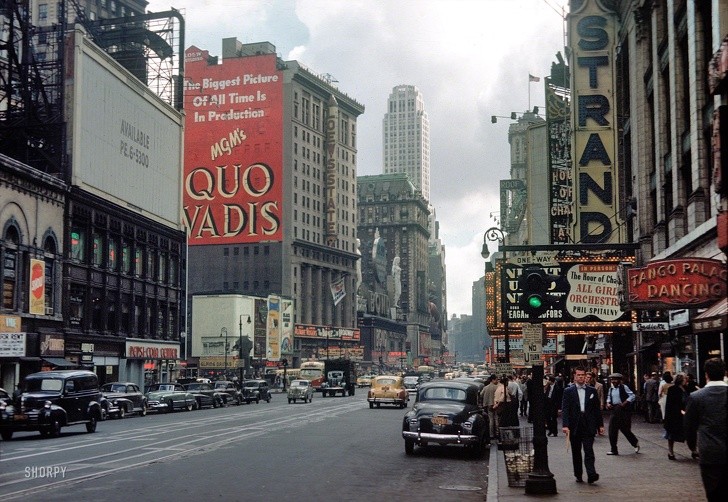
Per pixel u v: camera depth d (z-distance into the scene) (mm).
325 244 177625
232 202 164000
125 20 83688
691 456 20359
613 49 50406
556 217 61719
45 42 67812
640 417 37094
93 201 62312
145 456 21453
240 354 108500
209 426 35062
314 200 173875
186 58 169000
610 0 50562
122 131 69125
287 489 15461
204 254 165125
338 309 181250
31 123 60625
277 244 161875
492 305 53031
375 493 15242
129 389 45406
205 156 166000
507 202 123062
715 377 8742
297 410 52281
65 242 58375
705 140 29531
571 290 36031
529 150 95312
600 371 52000
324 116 180125
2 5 63844
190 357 125000
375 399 53938
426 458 22328
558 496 14156
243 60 166375
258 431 31703
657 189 37719
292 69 164500
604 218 49469
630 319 35438
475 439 22328
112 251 66500
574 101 50375
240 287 162750
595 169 49844
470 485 16812
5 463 19609
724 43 14141
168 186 79812
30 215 53656
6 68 63094
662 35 37531
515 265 45062
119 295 67125
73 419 30219
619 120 49562
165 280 77562
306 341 160875
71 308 59719
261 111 165000
